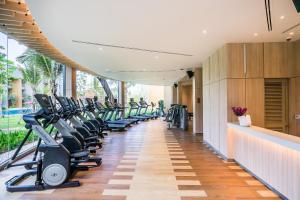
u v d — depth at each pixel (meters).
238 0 3.41
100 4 3.60
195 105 10.41
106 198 3.68
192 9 3.74
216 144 6.79
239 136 5.40
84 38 5.47
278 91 5.96
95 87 13.95
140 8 3.73
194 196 3.74
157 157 6.26
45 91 8.01
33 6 3.67
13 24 4.79
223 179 4.52
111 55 7.38
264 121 5.87
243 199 3.63
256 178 4.54
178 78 14.49
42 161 4.13
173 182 4.37
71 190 4.00
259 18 4.12
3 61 5.38
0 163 5.14
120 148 7.46
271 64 5.84
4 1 4.00
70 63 9.22
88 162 5.64
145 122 16.11
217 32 4.96
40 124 4.30
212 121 7.25
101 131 9.45
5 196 3.74
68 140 5.25
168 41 5.70
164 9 3.76
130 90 20.80
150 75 12.86
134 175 4.77
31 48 6.80
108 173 4.91
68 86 10.09
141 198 3.67
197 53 7.08
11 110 5.88
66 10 3.84
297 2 3.17
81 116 8.28
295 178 3.31
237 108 5.42
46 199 3.63
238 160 5.49
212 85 7.22
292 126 5.84
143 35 5.21
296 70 5.73
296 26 4.58
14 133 6.11
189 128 12.71
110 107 11.70
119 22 4.38
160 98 23.73
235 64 5.86
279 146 3.71
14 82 6.07
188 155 6.48
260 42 5.82
